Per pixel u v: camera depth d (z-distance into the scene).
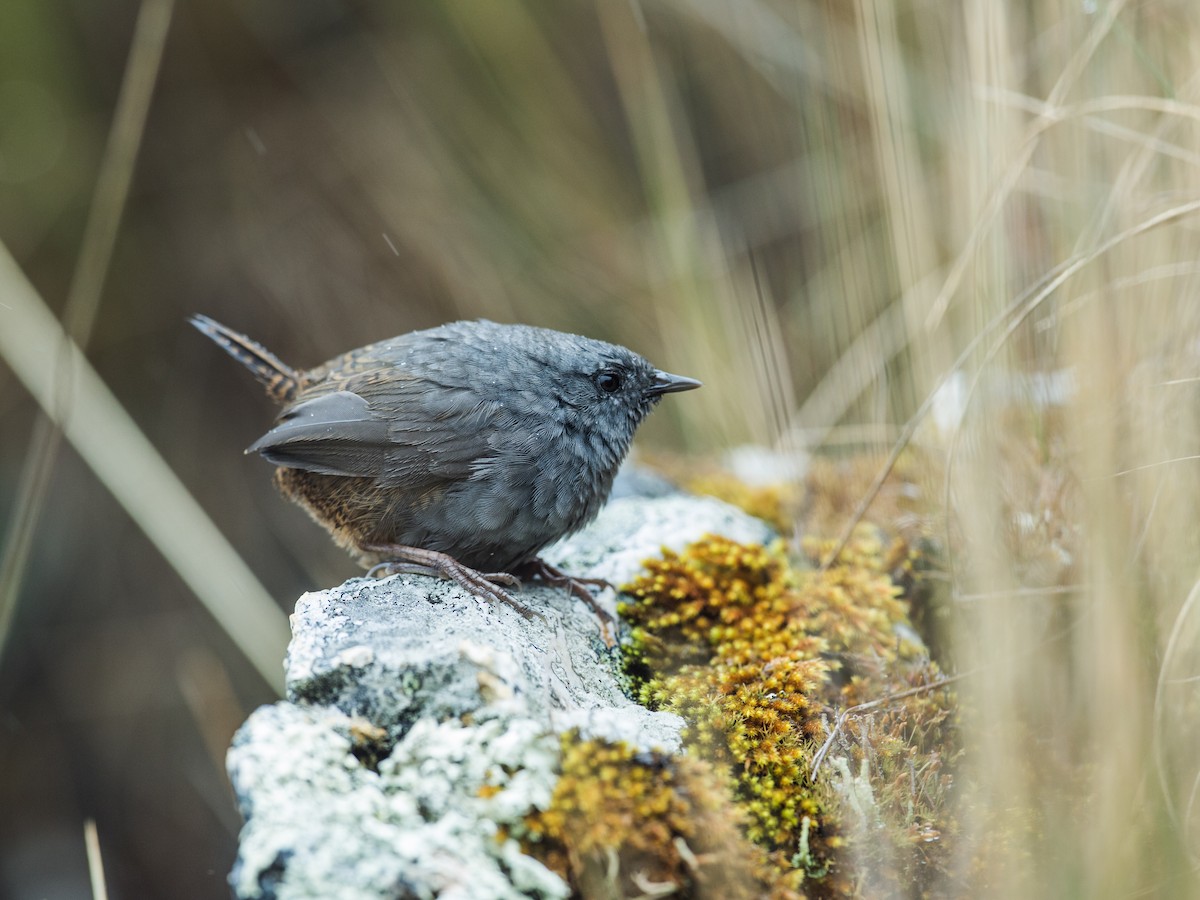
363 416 6.35
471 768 4.33
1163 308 5.83
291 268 11.35
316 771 4.25
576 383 6.59
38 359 8.88
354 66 11.43
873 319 8.31
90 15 11.01
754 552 6.88
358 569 11.09
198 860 10.70
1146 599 5.40
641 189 11.41
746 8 9.60
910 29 8.97
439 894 3.91
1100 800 4.71
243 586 8.63
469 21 11.02
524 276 11.15
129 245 11.34
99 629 11.19
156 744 11.03
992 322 5.95
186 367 11.52
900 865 4.84
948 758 5.53
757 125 10.55
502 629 5.25
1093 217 6.07
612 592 6.57
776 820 4.88
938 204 7.91
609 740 4.52
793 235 10.30
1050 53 6.84
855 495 7.88
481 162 11.29
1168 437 5.51
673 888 4.20
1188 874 4.55
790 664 5.72
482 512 6.29
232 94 11.48
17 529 7.67
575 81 11.42
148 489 8.64
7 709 10.88
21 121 11.05
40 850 10.63
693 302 9.49
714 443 9.58
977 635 5.59
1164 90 5.92
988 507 5.73
